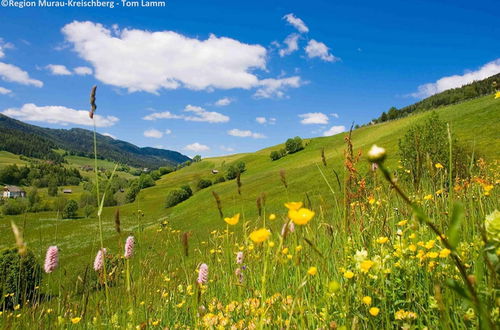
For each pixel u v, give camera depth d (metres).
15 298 3.58
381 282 2.09
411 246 2.15
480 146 33.53
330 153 75.62
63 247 34.56
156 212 72.94
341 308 1.96
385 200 3.04
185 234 2.22
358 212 3.07
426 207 2.76
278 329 2.05
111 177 2.25
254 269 3.01
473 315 1.44
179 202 76.06
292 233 2.60
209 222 31.95
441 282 1.91
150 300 3.62
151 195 99.25
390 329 1.85
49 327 3.07
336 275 2.43
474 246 1.92
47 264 2.77
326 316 1.96
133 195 88.31
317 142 100.69
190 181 116.19
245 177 86.31
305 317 1.87
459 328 1.58
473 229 2.22
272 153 101.81
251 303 2.48
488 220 1.10
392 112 102.12
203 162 154.75
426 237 2.56
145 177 121.19
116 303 2.88
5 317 3.32
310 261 2.69
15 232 1.31
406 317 1.82
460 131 40.94
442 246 2.08
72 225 53.16
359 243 2.78
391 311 2.01
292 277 2.64
